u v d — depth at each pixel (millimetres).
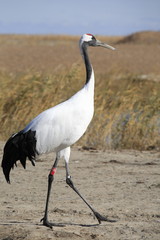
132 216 9648
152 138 17969
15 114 18359
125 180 12609
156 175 13188
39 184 12203
